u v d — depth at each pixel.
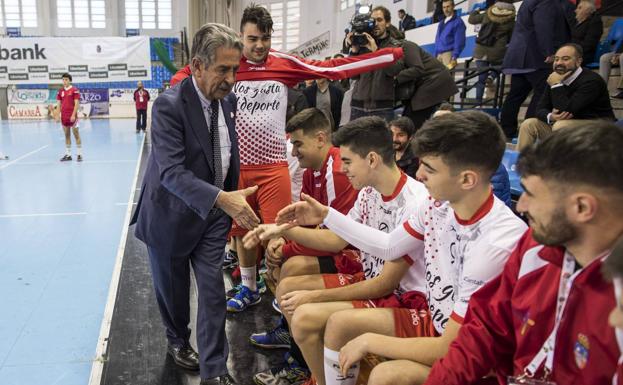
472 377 1.02
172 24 21.30
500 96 5.27
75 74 14.82
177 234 1.75
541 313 0.88
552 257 0.86
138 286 2.84
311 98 4.89
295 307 1.55
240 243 2.49
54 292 2.82
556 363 0.83
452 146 1.08
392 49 2.75
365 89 3.68
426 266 1.33
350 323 1.35
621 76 4.26
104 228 4.19
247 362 2.04
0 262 3.32
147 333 2.28
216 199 1.60
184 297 1.95
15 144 10.56
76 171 7.20
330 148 2.12
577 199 0.73
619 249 0.59
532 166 0.78
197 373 1.96
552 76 3.40
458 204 1.16
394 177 1.57
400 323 1.36
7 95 16.89
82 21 20.72
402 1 11.71
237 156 1.89
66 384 1.91
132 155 9.05
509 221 1.12
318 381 1.53
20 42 14.37
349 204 2.01
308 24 17.86
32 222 4.36
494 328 1.01
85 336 2.30
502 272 1.02
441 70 3.63
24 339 2.26
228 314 2.49
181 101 1.68
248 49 2.44
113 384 1.87
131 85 18.02
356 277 1.78
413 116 3.71
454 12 6.35
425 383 1.06
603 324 0.75
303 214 1.62
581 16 4.68
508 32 5.43
